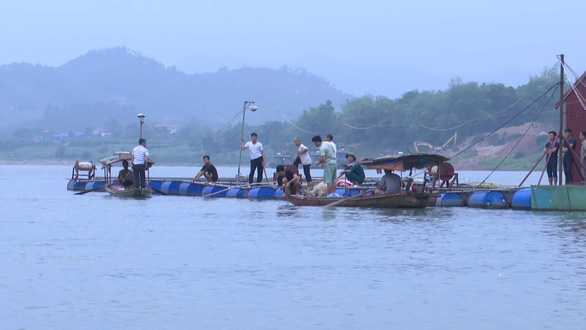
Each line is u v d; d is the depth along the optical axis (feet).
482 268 94.27
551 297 78.84
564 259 100.83
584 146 180.14
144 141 233.14
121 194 234.58
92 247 111.96
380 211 169.99
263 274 90.43
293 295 79.77
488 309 74.13
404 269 93.50
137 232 130.82
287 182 196.24
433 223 143.43
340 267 94.99
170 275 89.76
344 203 180.86
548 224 142.00
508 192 180.45
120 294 80.02
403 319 70.74
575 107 199.72
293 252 106.52
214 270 92.89
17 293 80.28
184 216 160.04
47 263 97.71
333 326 68.64
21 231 133.39
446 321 70.18
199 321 69.97
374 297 78.95
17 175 585.63
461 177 476.95
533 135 655.76
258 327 68.23
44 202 209.87
